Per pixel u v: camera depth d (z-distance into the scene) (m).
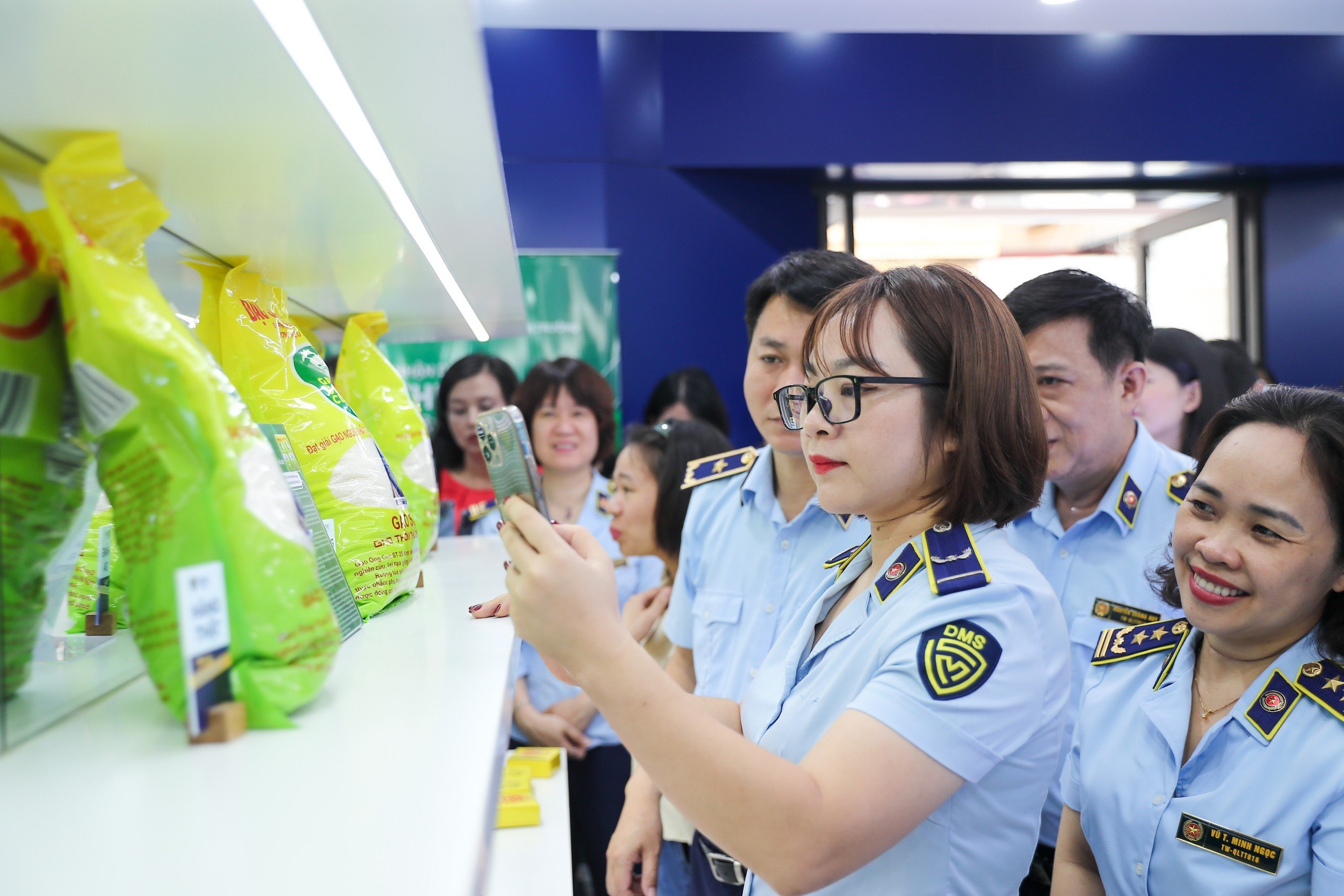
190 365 0.54
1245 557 1.01
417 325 1.67
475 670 0.64
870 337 0.85
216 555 0.53
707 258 5.23
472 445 3.18
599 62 4.96
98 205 0.56
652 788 1.64
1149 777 1.11
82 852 0.37
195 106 0.54
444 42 0.51
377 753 0.48
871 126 5.14
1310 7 4.85
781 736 0.92
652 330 5.09
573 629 0.67
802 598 1.44
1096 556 1.57
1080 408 1.49
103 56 0.47
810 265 1.37
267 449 0.58
